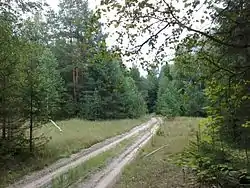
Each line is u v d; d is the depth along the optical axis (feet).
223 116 25.79
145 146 75.46
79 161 58.08
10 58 51.55
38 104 56.65
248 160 25.61
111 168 52.11
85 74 176.14
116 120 169.89
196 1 18.03
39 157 57.26
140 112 220.43
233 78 21.18
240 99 22.34
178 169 41.93
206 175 24.82
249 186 22.43
